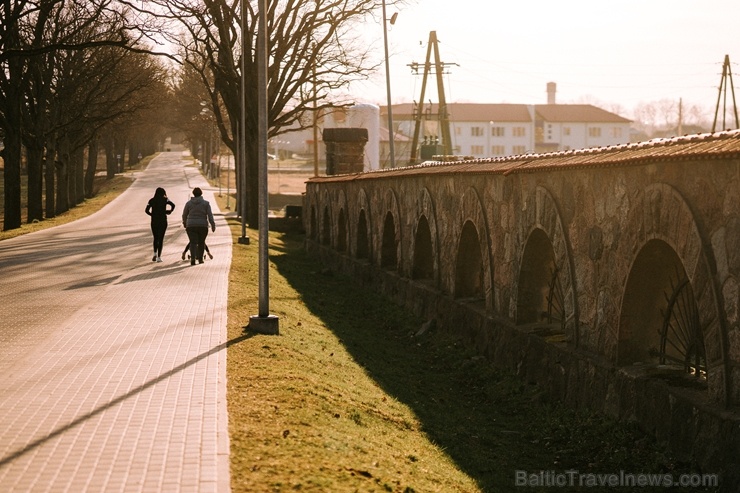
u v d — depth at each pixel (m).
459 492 7.34
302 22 39.84
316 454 7.00
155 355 10.69
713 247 7.99
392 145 42.47
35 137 44.47
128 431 7.32
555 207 11.70
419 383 12.80
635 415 9.29
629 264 9.68
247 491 5.95
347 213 27.95
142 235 33.91
